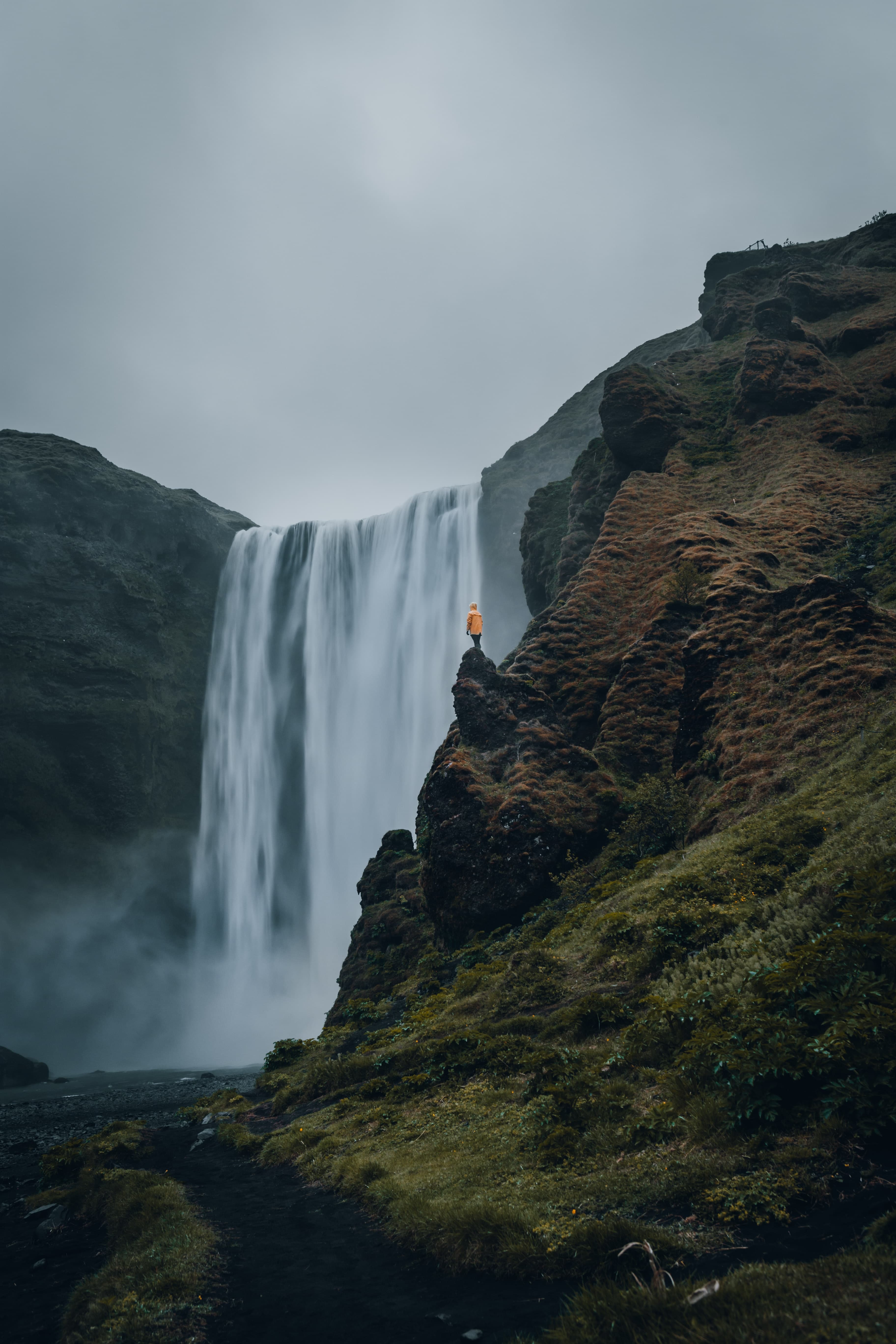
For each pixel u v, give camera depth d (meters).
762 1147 7.55
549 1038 14.21
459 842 29.91
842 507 42.75
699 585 36.72
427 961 28.52
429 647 76.50
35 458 79.19
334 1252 8.53
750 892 15.76
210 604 86.12
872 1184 6.52
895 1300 4.36
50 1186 15.05
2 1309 8.66
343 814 75.50
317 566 84.31
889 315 59.59
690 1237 6.39
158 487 86.38
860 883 9.66
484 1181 8.99
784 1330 4.34
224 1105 20.31
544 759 31.83
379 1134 12.73
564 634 39.25
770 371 54.19
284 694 81.56
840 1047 7.49
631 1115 9.48
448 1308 6.48
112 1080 48.00
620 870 25.83
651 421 53.81
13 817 70.94
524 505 77.12
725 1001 9.63
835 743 23.41
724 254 88.06
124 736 75.31
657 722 32.97
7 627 72.19
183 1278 7.89
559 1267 6.60
